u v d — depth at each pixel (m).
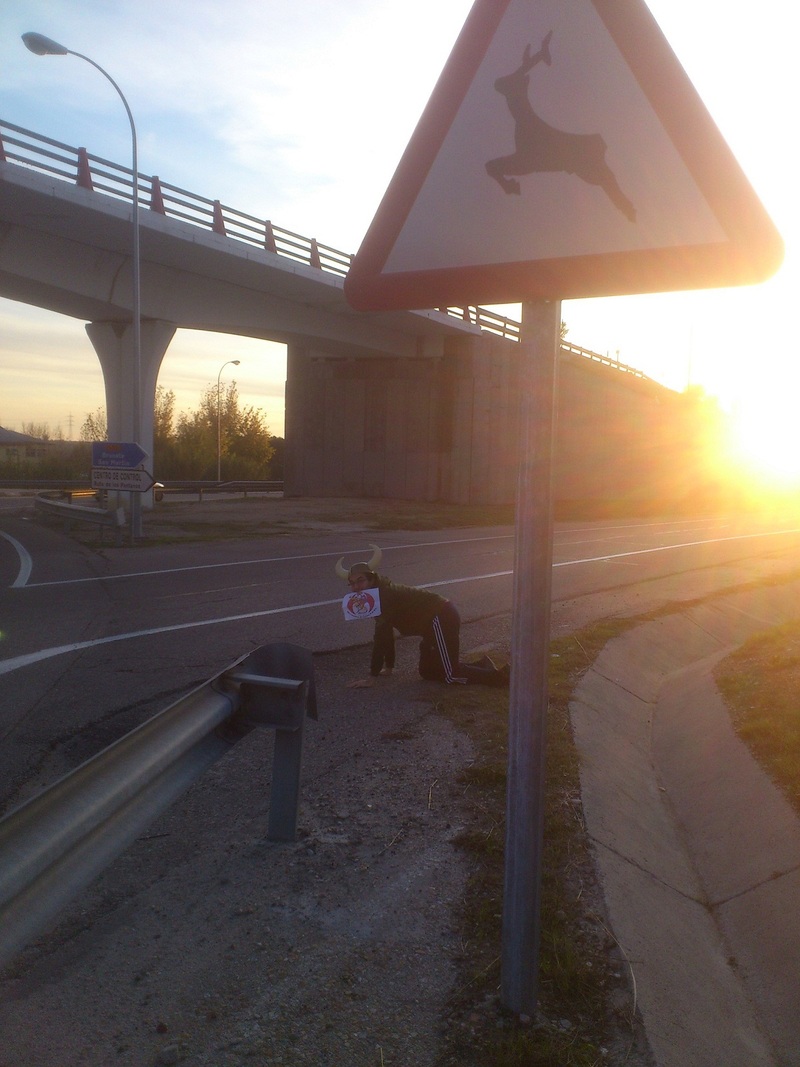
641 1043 2.79
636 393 57.94
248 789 5.10
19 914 2.31
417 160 2.25
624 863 4.16
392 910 3.63
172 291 32.50
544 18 2.13
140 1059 2.73
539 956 3.04
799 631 9.70
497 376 45.38
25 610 11.52
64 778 2.53
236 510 34.28
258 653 4.30
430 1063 2.68
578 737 5.91
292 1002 3.01
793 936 3.63
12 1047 2.78
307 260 34.59
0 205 24.83
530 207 2.15
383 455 45.59
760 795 4.97
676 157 2.01
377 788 5.05
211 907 3.69
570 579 16.09
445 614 7.61
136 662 8.69
